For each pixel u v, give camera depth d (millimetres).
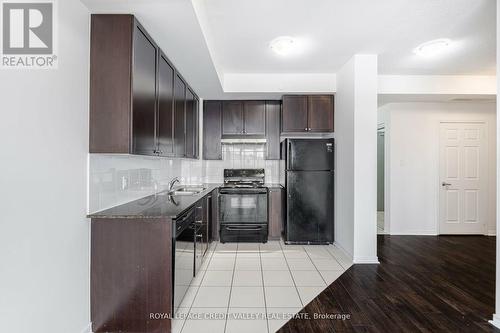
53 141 1678
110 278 2057
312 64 3854
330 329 2139
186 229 2447
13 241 1396
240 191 4395
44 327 1603
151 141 2416
